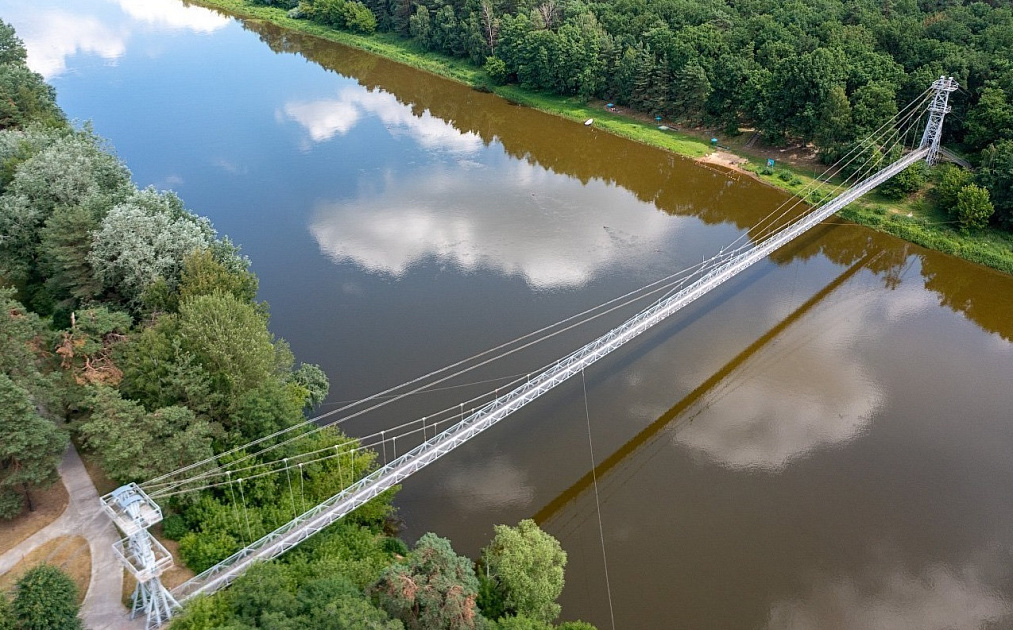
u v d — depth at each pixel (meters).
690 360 111.69
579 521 85.19
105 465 70.19
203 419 77.38
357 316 118.88
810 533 84.56
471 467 91.81
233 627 53.19
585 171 176.25
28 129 121.56
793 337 117.69
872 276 134.88
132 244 92.69
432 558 63.28
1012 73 149.50
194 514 71.56
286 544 69.50
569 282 129.50
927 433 98.81
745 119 186.50
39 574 57.44
